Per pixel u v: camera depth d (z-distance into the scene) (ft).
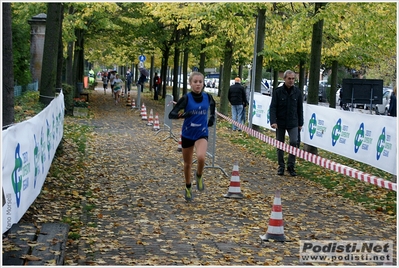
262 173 43.06
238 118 73.31
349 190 36.96
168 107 62.75
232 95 72.90
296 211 30.37
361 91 89.81
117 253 21.36
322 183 39.50
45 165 32.63
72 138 57.88
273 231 23.98
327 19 51.60
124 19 112.37
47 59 49.70
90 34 123.44
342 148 45.21
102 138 60.95
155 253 21.54
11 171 21.38
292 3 68.23
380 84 89.40
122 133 66.85
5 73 30.81
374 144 39.55
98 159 46.32
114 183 36.55
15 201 22.31
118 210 29.17
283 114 42.14
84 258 20.49
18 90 67.97
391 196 35.14
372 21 53.52
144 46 129.08
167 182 37.60
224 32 85.56
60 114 48.42
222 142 62.80
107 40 133.39
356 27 54.08
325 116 48.88
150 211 29.07
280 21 69.97
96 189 34.17
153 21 117.80
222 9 57.21
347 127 44.32
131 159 47.19
